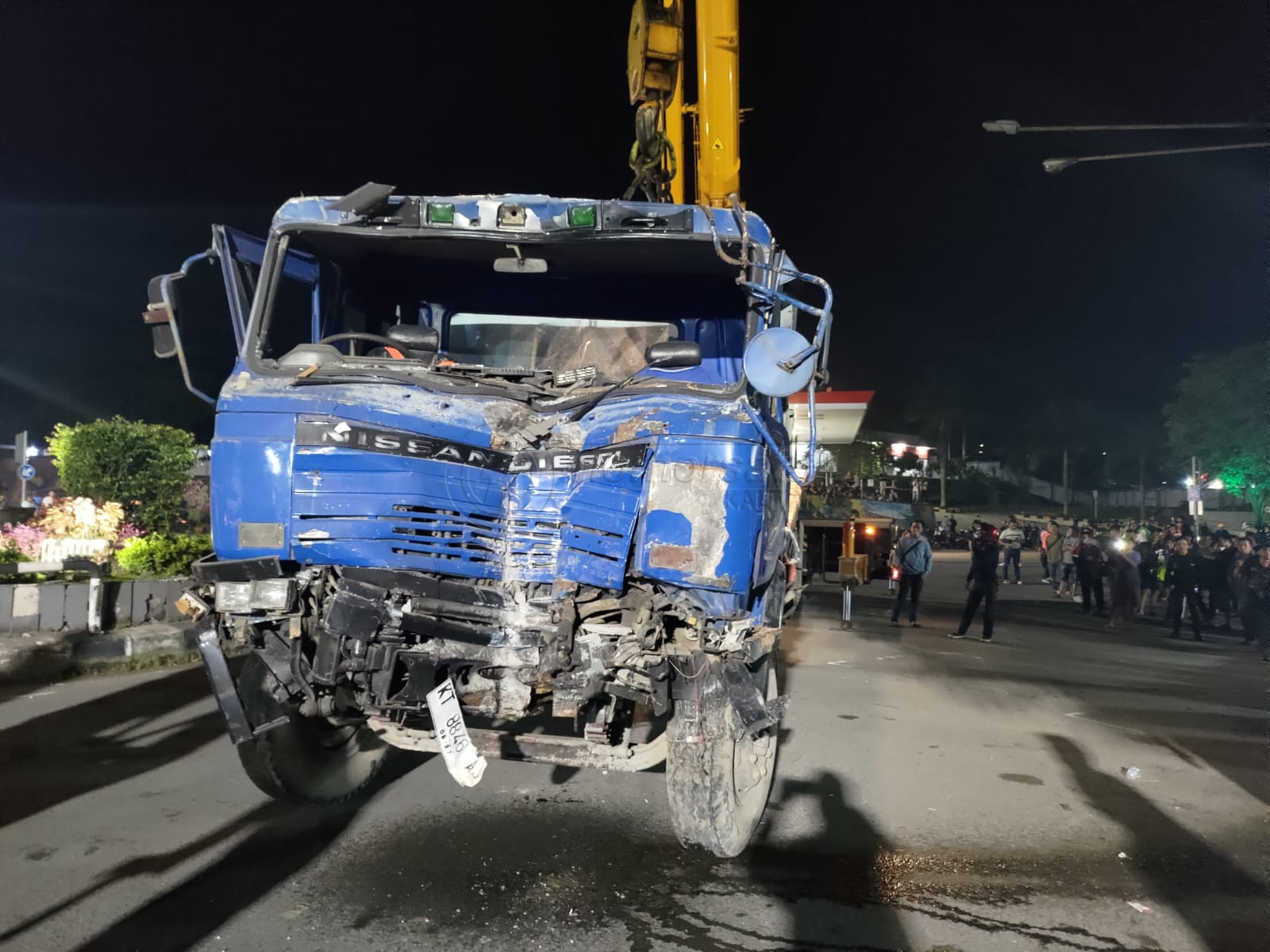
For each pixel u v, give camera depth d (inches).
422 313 215.0
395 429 150.2
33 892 150.3
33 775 210.5
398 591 144.7
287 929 140.6
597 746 163.5
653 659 147.5
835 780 230.5
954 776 237.5
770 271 178.4
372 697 150.5
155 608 362.3
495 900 153.9
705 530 144.7
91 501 428.1
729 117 382.9
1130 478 3302.2
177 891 152.3
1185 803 221.1
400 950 135.7
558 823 191.3
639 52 354.9
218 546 148.1
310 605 150.3
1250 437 1387.8
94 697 285.7
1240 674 442.0
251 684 168.1
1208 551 642.2
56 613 331.6
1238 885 171.2
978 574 530.3
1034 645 518.3
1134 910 159.5
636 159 315.9
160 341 174.2
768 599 181.8
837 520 922.1
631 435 150.9
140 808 190.7
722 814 158.1
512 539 152.3
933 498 3137.3
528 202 180.2
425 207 180.2
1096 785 233.5
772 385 152.9
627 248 185.6
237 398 152.5
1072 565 878.4
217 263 181.8
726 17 381.4
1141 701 352.2
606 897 156.7
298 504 146.5
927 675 394.3
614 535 146.2
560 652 145.3
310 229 178.2
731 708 151.5
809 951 140.4
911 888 165.9
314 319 202.1
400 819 190.5
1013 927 151.2
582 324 213.9
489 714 155.3
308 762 184.5
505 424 158.6
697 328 208.8
